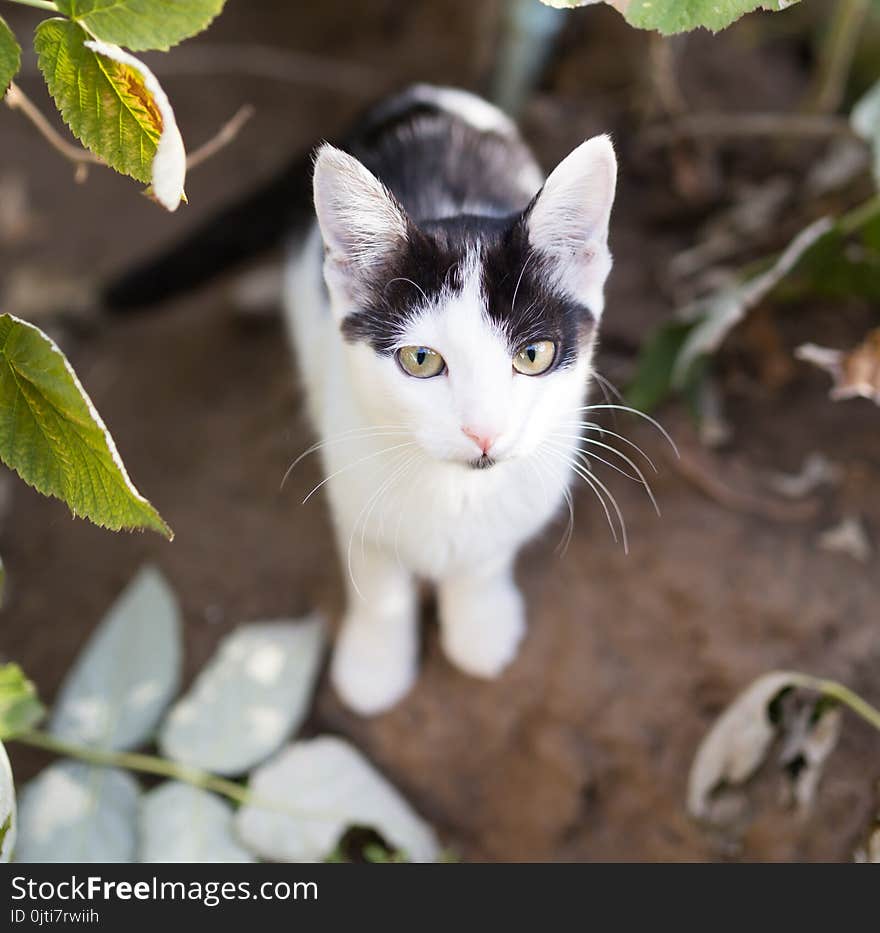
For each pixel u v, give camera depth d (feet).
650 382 2.13
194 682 2.13
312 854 1.95
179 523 2.28
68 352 2.62
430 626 2.14
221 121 3.02
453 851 2.05
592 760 2.02
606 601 2.08
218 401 2.46
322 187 1.63
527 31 2.51
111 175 2.97
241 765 2.00
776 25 2.69
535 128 2.54
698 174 2.44
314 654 2.09
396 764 2.08
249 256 2.58
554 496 1.82
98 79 1.43
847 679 1.96
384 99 2.55
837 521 2.10
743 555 2.07
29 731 1.98
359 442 1.77
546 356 1.67
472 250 1.66
